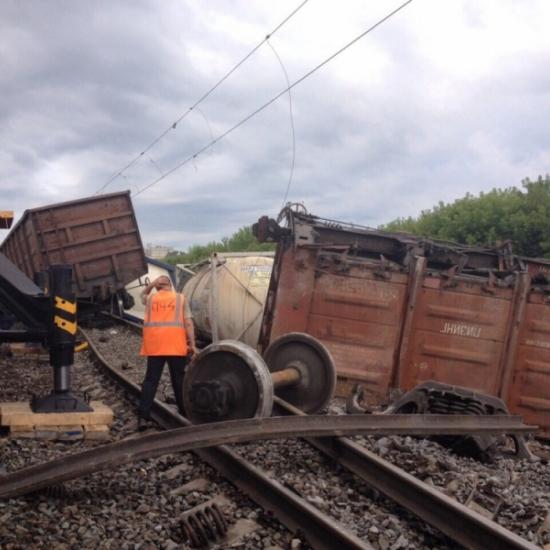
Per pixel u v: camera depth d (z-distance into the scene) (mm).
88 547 4355
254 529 4652
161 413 8055
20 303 7871
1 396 9508
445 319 11305
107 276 15734
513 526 5082
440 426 6902
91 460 4996
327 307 11031
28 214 14891
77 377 12000
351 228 11750
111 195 15625
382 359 11047
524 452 7805
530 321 11672
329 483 5762
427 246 11766
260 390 6789
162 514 4941
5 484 4664
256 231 11047
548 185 35812
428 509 4906
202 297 16453
